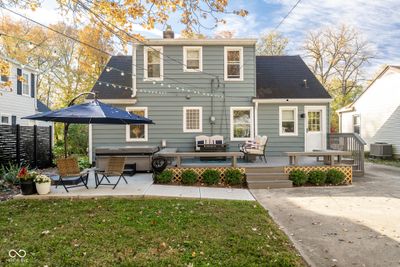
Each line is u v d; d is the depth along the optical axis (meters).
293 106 13.09
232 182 8.83
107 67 13.17
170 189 7.78
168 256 3.67
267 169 9.34
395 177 10.55
